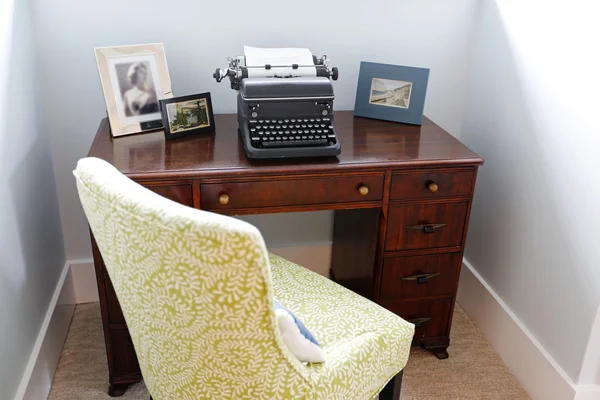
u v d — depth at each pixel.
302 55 1.84
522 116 1.88
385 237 1.79
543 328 1.82
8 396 1.53
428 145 1.82
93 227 1.17
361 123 2.01
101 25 1.91
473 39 2.17
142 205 0.99
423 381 1.93
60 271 2.12
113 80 1.75
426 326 1.98
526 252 1.90
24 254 1.71
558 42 1.68
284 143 1.65
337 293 1.55
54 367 1.91
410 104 1.98
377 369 1.37
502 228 2.05
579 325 1.65
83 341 2.05
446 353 2.04
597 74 1.51
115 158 1.62
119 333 1.75
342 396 1.26
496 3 2.01
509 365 2.00
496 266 2.10
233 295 0.97
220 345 1.05
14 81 1.66
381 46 2.13
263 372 1.09
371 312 1.46
